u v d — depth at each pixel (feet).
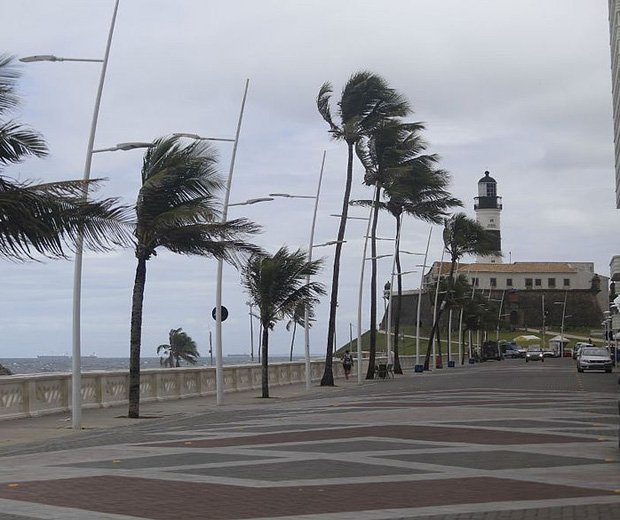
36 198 58.59
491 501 37.55
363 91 169.78
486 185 506.07
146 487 41.75
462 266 528.22
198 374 133.39
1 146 59.41
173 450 57.77
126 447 60.75
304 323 158.30
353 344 426.92
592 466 48.08
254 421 83.20
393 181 196.13
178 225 88.89
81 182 60.80
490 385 147.54
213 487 41.65
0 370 118.62
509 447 57.00
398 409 93.04
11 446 66.33
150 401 117.19
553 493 39.47
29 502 37.99
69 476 45.96
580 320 527.40
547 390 128.67
